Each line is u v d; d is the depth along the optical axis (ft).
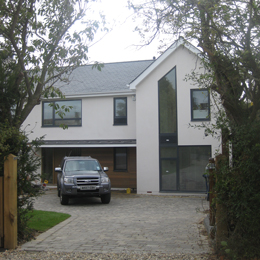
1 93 23.77
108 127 63.93
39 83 28.37
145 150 57.41
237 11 22.66
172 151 56.44
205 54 23.24
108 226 28.73
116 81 67.77
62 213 35.06
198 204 44.29
